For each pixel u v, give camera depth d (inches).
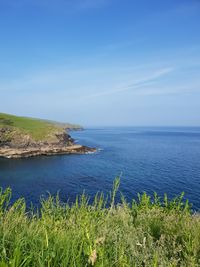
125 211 227.1
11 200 1180.5
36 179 1704.0
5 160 2568.9
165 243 167.9
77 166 2117.4
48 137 3393.2
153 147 3590.1
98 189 1386.6
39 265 122.8
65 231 164.6
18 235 142.9
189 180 1514.5
